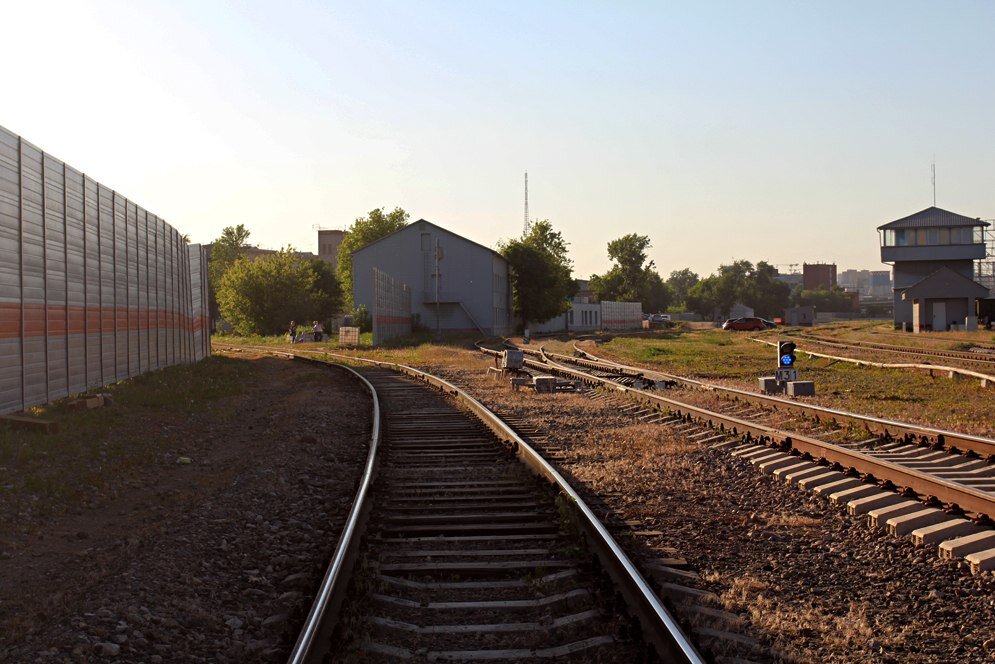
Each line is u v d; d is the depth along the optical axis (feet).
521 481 34.99
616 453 42.09
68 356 60.44
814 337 189.67
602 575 21.45
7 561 25.12
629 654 16.94
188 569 24.04
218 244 463.83
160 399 64.95
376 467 37.60
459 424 54.24
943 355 111.75
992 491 30.12
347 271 361.10
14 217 50.93
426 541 26.13
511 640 18.19
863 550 24.79
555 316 311.27
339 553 22.08
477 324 248.73
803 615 19.45
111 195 72.95
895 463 32.42
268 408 70.74
